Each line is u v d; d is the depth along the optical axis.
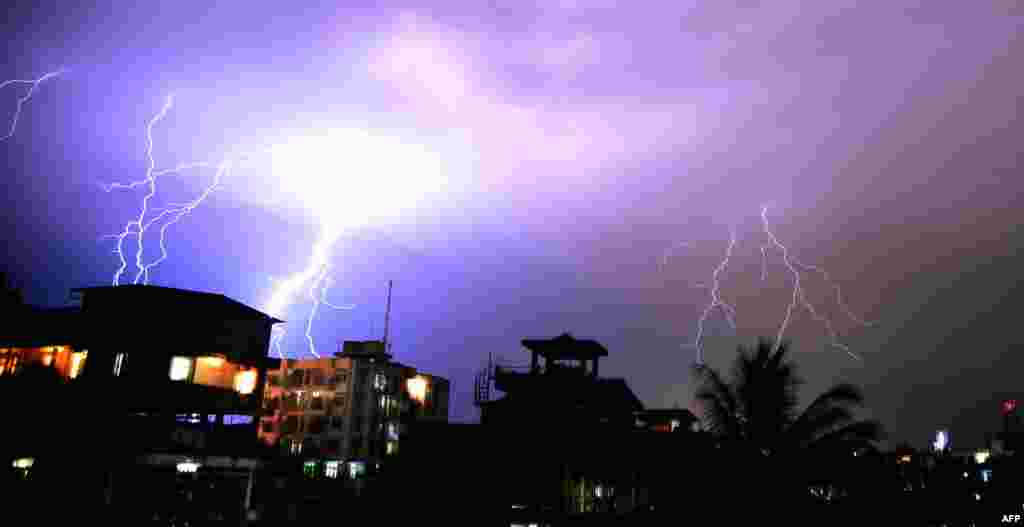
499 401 28.91
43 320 32.75
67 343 31.53
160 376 30.78
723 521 21.34
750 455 21.47
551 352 29.72
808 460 20.98
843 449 20.89
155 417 30.11
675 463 22.94
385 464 29.58
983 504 32.62
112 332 31.05
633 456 25.44
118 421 27.84
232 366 34.16
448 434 28.61
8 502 23.20
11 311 33.41
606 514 24.95
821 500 22.77
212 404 32.34
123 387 29.78
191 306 33.12
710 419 22.39
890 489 24.91
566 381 28.33
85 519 24.09
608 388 29.56
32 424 26.48
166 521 26.50
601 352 29.50
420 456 28.64
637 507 27.08
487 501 26.86
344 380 60.34
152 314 31.70
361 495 31.09
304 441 58.97
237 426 34.31
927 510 28.77
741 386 22.17
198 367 32.28
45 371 30.41
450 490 27.58
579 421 27.34
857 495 23.25
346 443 58.16
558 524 25.38
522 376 28.94
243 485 34.09
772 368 22.03
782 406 21.73
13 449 25.89
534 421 27.64
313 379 61.28
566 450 26.62
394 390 63.72
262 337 36.16
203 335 32.69
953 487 32.34
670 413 37.62
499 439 27.75
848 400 20.94
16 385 29.14
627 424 30.06
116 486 26.38
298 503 32.47
